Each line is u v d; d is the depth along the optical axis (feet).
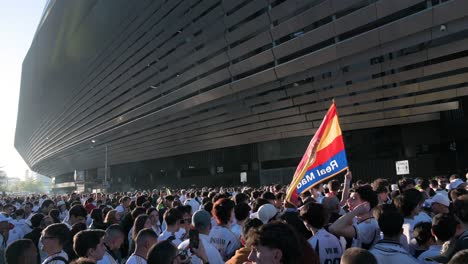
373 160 103.30
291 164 123.75
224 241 16.83
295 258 7.77
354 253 8.32
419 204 17.26
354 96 88.53
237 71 101.19
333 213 17.28
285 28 84.99
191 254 12.19
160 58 125.29
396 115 89.76
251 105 109.09
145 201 33.17
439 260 11.12
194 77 116.37
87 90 179.42
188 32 109.40
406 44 70.44
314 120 102.63
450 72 74.54
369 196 16.35
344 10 75.05
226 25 97.19
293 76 92.07
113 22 141.49
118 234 16.85
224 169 147.13
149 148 170.81
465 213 12.64
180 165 169.58
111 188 222.28
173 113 133.08
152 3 117.29
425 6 65.57
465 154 85.66
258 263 7.84
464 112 81.05
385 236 12.32
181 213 19.52
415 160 96.32
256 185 131.95
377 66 78.43
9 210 43.55
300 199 28.48
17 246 13.30
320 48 83.15
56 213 30.71
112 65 151.94
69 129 221.05
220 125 126.11
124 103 156.15
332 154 18.39
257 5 87.81
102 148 202.28
